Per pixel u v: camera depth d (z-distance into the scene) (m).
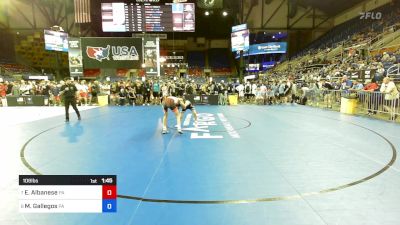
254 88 19.19
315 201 3.44
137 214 3.14
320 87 16.03
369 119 10.36
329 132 7.90
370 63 16.19
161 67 20.16
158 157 5.43
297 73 26.67
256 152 5.77
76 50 17.39
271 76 31.47
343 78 14.13
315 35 33.41
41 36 36.00
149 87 17.56
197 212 3.17
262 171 4.56
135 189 3.83
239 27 23.69
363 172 4.47
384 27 22.16
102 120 10.61
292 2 31.61
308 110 13.77
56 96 17.67
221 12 36.78
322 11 32.50
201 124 9.49
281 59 37.91
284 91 17.97
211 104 17.41
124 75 34.41
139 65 17.72
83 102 17.86
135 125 9.35
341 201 3.43
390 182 4.04
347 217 3.05
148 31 19.41
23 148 6.24
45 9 32.03
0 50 32.78
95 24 36.72
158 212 3.18
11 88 19.11
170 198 3.54
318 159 5.23
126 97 17.16
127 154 5.66
